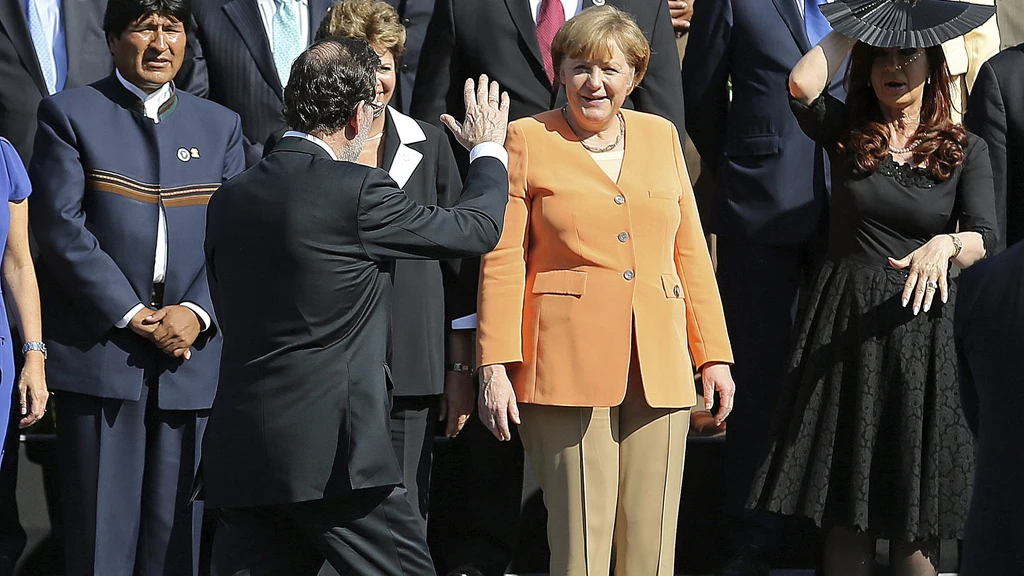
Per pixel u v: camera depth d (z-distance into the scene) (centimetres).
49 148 1647
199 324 1664
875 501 1602
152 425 1683
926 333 1592
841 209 1641
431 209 1273
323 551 1263
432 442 1744
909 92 1611
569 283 1464
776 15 1838
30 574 1823
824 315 1630
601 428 1463
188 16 1700
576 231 1466
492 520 1855
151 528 1675
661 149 1523
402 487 1282
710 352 1530
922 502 1573
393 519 1265
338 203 1221
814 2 1930
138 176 1661
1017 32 2112
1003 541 1005
